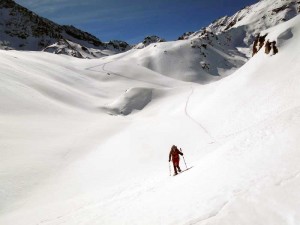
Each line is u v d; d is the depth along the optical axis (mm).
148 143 35375
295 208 7227
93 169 28578
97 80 131125
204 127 39906
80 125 50188
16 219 17750
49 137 38188
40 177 26031
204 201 9359
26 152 30922
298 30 47844
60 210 17625
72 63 149000
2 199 21688
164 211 10336
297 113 14656
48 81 83438
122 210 12820
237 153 13031
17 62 93812
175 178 15906
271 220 7180
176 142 34469
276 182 8617
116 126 52531
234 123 35781
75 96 83062
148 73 156125
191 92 86312
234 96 45438
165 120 50906
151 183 17984
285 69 41875
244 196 8500
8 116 43094
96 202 17250
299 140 11102
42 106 55219
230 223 7500
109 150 34969
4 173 25359
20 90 58438
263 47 53688
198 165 16078
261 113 33625
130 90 97938
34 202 21500
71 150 34688
